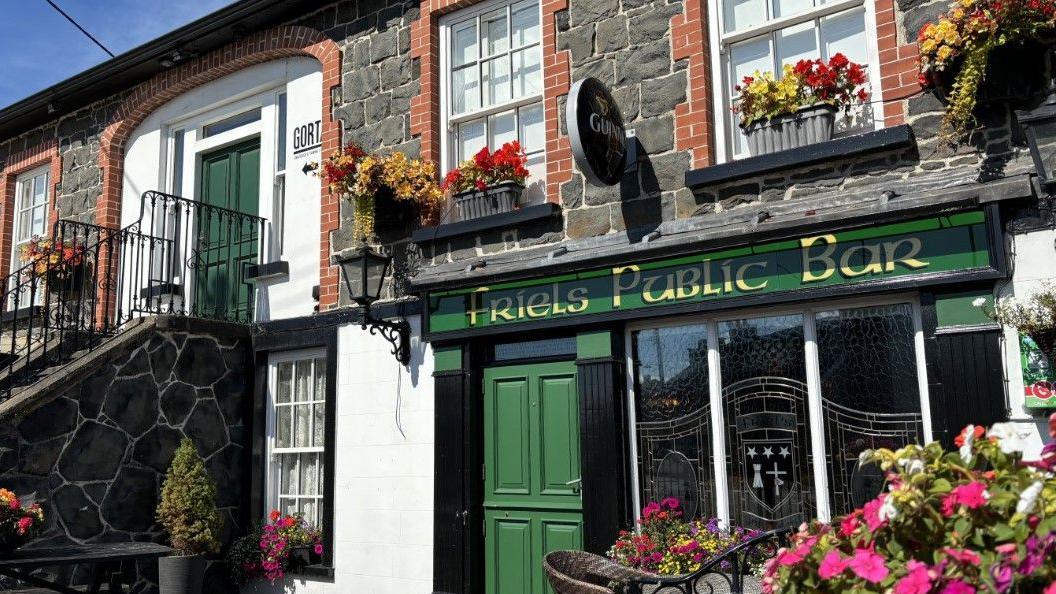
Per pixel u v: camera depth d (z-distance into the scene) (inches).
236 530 312.0
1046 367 177.6
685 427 229.0
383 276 271.6
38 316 385.1
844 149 209.6
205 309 354.9
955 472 101.6
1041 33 182.4
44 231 424.2
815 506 207.0
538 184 271.1
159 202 374.3
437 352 270.7
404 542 271.4
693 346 231.3
